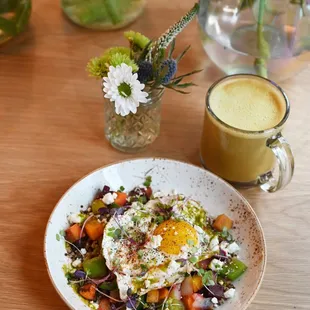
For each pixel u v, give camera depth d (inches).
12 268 26.8
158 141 31.4
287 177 27.9
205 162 30.3
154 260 26.0
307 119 32.5
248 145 28.0
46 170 30.1
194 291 25.9
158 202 28.2
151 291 25.6
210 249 26.9
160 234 26.7
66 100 32.8
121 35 36.1
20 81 33.4
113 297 25.6
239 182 29.7
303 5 31.3
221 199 28.6
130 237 26.9
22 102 32.6
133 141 30.5
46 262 25.3
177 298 25.7
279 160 27.7
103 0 34.7
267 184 29.5
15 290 26.2
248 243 27.2
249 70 33.0
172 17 37.0
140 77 27.5
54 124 31.8
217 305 25.4
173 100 32.9
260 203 29.4
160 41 27.3
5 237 27.7
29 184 29.5
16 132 31.4
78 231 27.2
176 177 29.2
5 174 29.8
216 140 28.8
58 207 27.2
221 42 32.3
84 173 30.1
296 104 33.1
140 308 25.4
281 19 31.9
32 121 31.9
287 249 27.8
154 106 29.4
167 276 25.7
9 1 32.9
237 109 29.0
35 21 36.5
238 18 32.2
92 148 31.1
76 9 35.5
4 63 34.2
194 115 32.4
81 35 36.0
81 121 32.0
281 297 26.3
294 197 29.5
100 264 26.2
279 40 32.1
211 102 29.2
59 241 26.7
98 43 35.6
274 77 33.6
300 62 32.5
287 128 32.1
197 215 27.9
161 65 27.4
